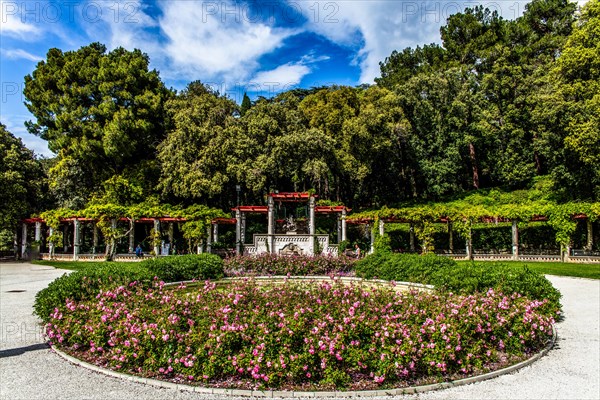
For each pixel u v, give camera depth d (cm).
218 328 544
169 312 579
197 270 1215
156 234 2512
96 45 3169
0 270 1978
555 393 493
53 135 2936
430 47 4184
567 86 2559
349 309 562
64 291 740
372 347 510
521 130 3297
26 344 689
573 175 2591
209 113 2928
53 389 495
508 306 661
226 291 666
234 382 502
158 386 504
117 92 2889
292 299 617
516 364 584
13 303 1057
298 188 3438
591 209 2153
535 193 3028
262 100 3133
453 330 549
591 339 735
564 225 2216
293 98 3469
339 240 2505
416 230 2409
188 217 2450
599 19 2488
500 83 3434
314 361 504
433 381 512
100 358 589
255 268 1429
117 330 570
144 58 3219
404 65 4259
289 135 2877
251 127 2914
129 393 482
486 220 2545
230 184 2936
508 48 3544
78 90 2861
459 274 877
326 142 2927
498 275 851
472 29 3950
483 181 3903
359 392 478
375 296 638
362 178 3128
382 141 3041
